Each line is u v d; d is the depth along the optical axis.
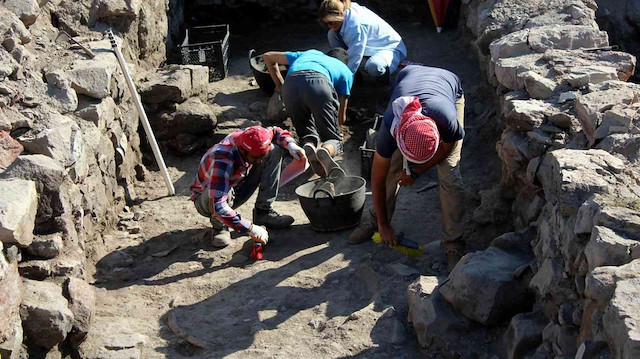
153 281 5.26
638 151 4.25
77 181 5.10
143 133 7.02
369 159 6.54
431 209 6.22
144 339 4.56
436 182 6.64
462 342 4.23
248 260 5.50
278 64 7.16
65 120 5.20
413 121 4.39
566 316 3.66
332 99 6.34
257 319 4.77
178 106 7.01
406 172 4.91
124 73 6.28
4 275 3.97
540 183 4.84
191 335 4.61
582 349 3.20
